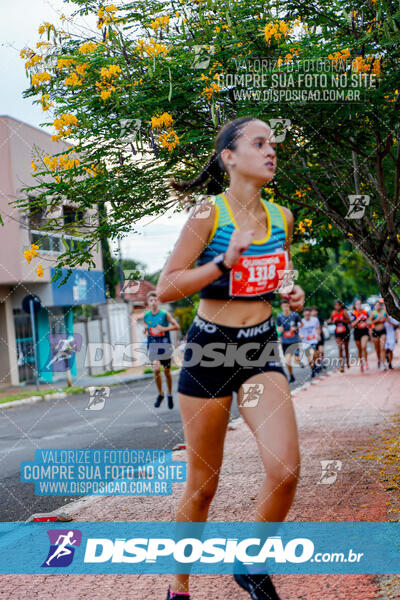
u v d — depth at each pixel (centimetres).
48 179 508
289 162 584
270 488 230
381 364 1861
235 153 244
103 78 458
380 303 1639
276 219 251
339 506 404
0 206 955
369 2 469
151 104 470
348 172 614
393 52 452
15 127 1659
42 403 1538
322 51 446
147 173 486
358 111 457
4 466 683
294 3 493
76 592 302
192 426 249
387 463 521
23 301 1892
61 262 506
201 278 230
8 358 2258
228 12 470
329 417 870
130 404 1301
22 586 314
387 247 577
